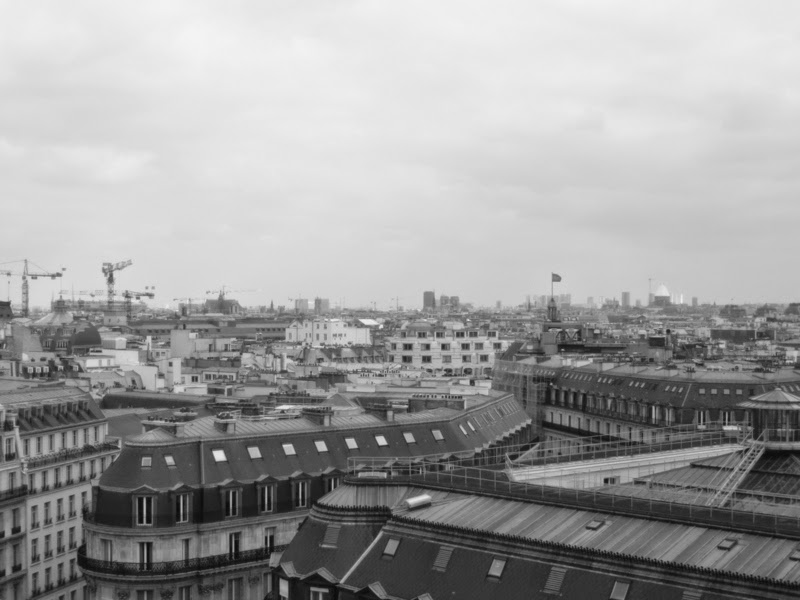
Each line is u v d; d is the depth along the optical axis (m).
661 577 86.19
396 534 105.75
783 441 133.00
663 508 98.00
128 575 143.00
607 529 94.44
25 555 185.75
